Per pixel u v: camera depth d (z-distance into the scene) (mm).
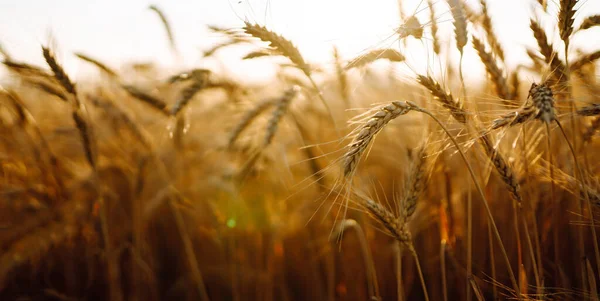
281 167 1320
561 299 1091
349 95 1253
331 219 1277
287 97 1198
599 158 1182
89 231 1318
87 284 1301
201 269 1323
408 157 1115
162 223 1388
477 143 1075
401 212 1063
